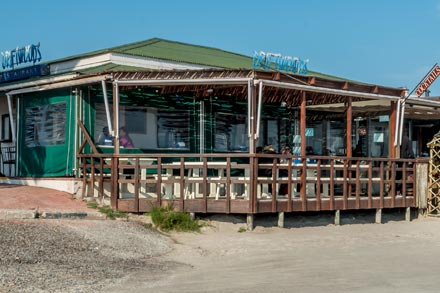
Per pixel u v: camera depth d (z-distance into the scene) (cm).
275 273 1175
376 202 1967
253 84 1678
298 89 1800
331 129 2592
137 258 1311
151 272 1174
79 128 1861
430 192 2128
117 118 1720
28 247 1245
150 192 1775
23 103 2081
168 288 1026
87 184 1809
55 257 1218
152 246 1423
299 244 1541
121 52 2102
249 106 1681
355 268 1226
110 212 1658
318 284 1058
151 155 1677
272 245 1514
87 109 1872
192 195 1727
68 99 1903
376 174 2233
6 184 2056
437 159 2139
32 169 2030
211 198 1688
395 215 2077
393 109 2092
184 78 1711
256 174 1653
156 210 1648
